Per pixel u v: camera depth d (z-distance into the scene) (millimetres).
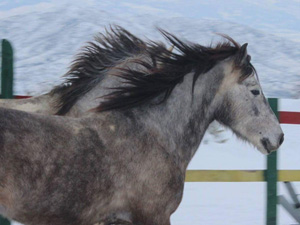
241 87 6598
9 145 5242
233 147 15656
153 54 6477
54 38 56344
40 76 35125
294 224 8602
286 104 22391
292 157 15844
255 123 6625
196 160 14125
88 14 65938
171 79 6309
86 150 5633
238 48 6586
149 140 6043
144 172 5918
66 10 67625
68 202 5520
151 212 5969
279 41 65375
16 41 56875
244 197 10891
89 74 6871
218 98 6574
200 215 9523
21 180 5266
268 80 43188
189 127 6395
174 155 6191
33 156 5336
